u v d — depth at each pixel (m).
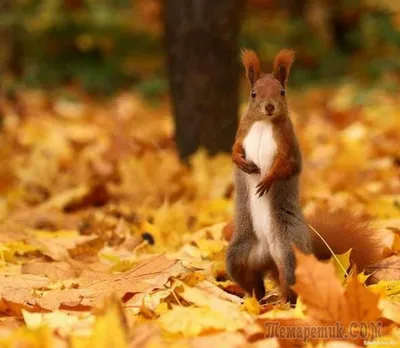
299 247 7.26
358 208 11.67
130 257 9.19
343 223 8.32
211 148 13.75
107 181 14.24
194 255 9.12
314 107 23.33
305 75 26.92
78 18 26.70
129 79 27.11
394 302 7.05
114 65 27.22
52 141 17.91
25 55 26.59
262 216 7.34
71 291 7.38
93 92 26.17
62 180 14.48
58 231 10.97
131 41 27.77
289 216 7.29
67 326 6.31
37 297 7.35
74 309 6.97
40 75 25.77
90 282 7.85
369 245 8.16
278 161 7.08
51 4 26.25
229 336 5.87
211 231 9.95
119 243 10.12
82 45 26.66
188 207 12.01
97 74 26.52
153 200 12.72
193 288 7.09
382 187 13.04
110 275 8.00
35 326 6.30
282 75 7.44
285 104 7.21
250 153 7.23
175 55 13.86
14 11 25.14
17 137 18.02
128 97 24.42
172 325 6.31
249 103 7.33
